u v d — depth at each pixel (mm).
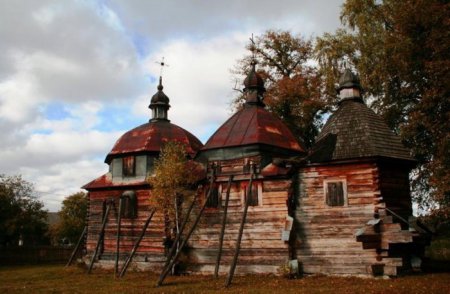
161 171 26641
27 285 23172
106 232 31703
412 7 26562
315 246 23422
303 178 24484
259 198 25531
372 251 22125
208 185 27250
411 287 18078
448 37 24281
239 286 20359
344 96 27359
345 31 36688
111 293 19219
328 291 17828
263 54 44500
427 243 23781
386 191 23266
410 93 29219
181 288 20172
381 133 24734
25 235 59750
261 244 24906
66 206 67812
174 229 27859
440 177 23328
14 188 50344
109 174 33469
